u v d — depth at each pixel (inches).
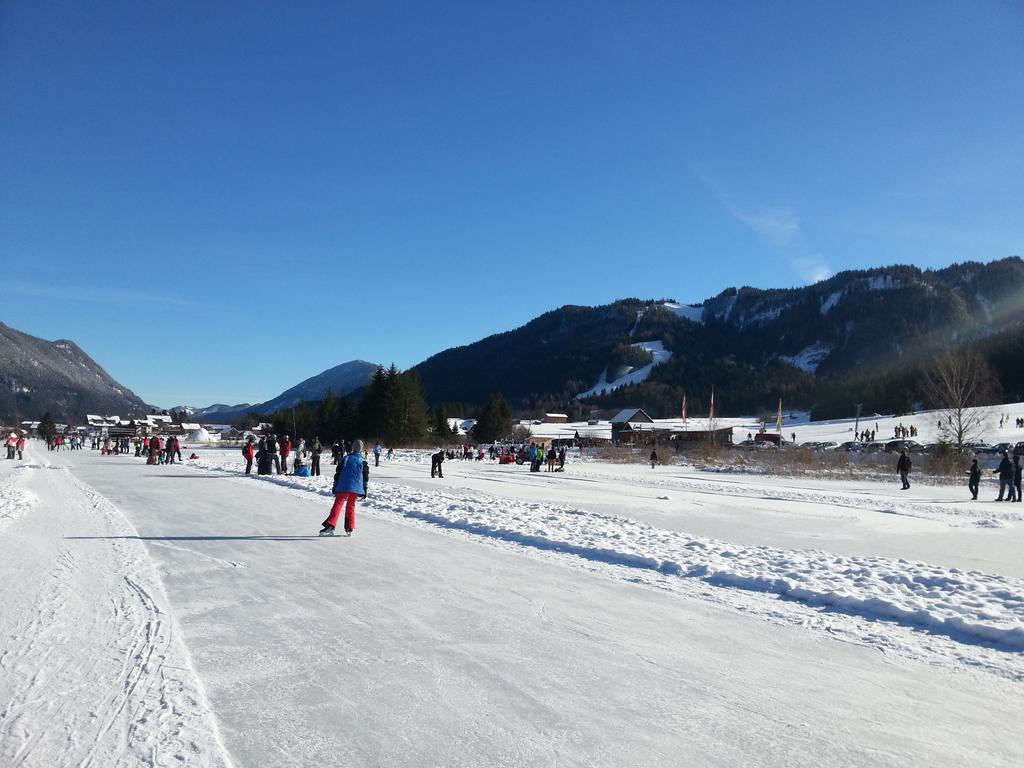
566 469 1797.5
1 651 205.9
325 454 2420.0
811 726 167.9
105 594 276.4
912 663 219.0
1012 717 177.0
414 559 370.9
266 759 144.5
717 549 408.8
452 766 142.9
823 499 921.5
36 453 2637.8
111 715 163.0
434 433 3750.0
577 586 314.2
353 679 191.6
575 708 175.0
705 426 5054.1
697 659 216.8
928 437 2810.0
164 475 1114.1
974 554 443.2
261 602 273.0
